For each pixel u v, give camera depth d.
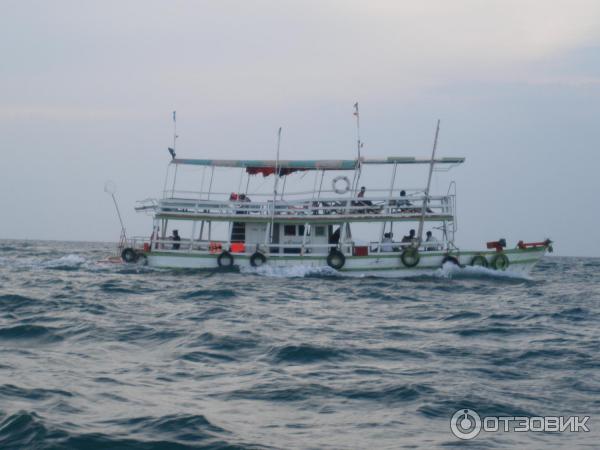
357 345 18.50
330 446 10.32
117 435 10.31
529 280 40.09
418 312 26.36
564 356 17.39
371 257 38.19
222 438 10.34
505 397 13.16
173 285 33.47
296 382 14.09
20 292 29.33
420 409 12.24
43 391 12.52
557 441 10.70
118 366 15.27
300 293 31.56
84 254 76.31
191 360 16.11
